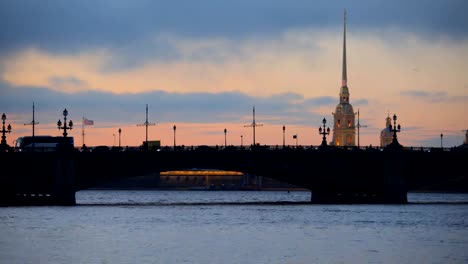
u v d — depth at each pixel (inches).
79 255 6427.2
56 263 6048.2
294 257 6397.6
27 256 6368.1
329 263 6136.8
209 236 7736.2
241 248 6879.9
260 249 6825.8
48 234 7755.9
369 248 6934.1
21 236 7583.7
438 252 6732.3
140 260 6190.9
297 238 7608.3
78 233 7869.1
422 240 7524.6
